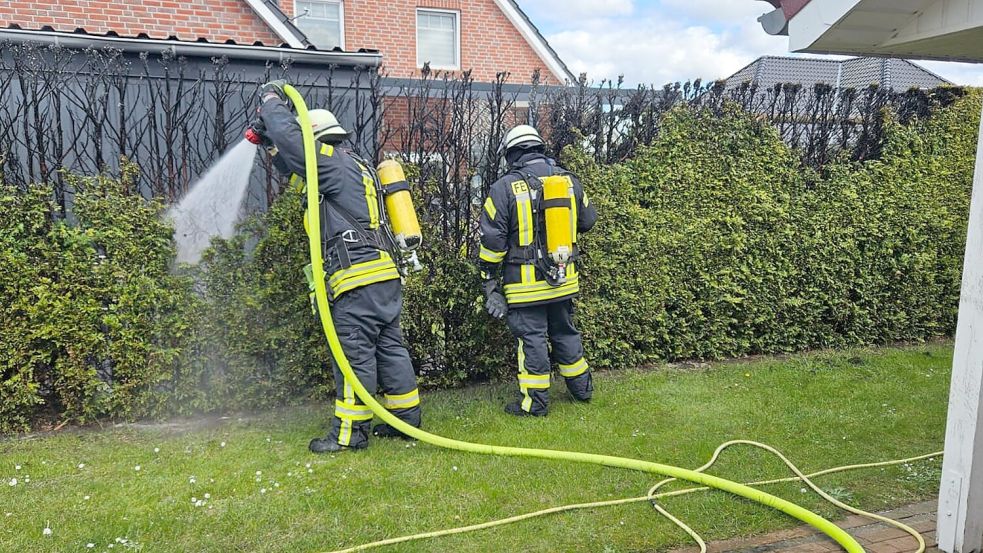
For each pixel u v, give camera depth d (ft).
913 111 21.01
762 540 9.09
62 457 11.66
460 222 15.80
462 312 15.92
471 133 15.61
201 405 13.65
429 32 54.75
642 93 17.72
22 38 14.73
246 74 15.64
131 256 12.97
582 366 14.65
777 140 18.86
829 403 14.92
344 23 51.90
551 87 17.61
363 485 10.62
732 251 18.51
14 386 12.44
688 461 11.73
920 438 12.89
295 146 11.21
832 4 9.29
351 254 11.53
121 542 8.77
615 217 17.13
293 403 14.53
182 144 13.37
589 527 9.36
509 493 10.41
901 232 20.56
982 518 8.34
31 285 12.41
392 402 12.65
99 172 12.87
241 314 13.64
